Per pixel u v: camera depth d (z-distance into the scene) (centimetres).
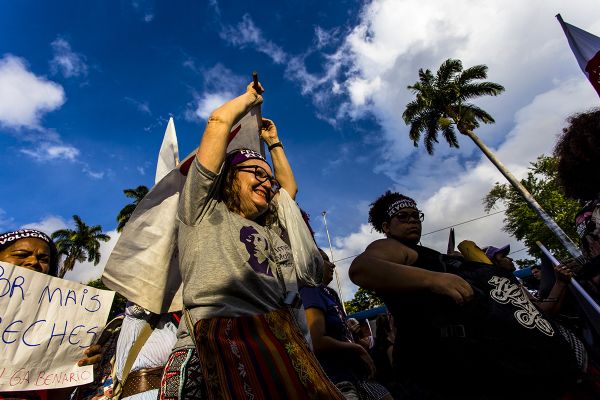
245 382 122
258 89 192
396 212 221
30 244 202
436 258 178
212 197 164
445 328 153
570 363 146
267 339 134
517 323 148
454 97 2319
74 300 209
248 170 176
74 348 201
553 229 1532
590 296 175
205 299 140
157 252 181
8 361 174
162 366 176
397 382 175
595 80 376
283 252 171
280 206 190
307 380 130
